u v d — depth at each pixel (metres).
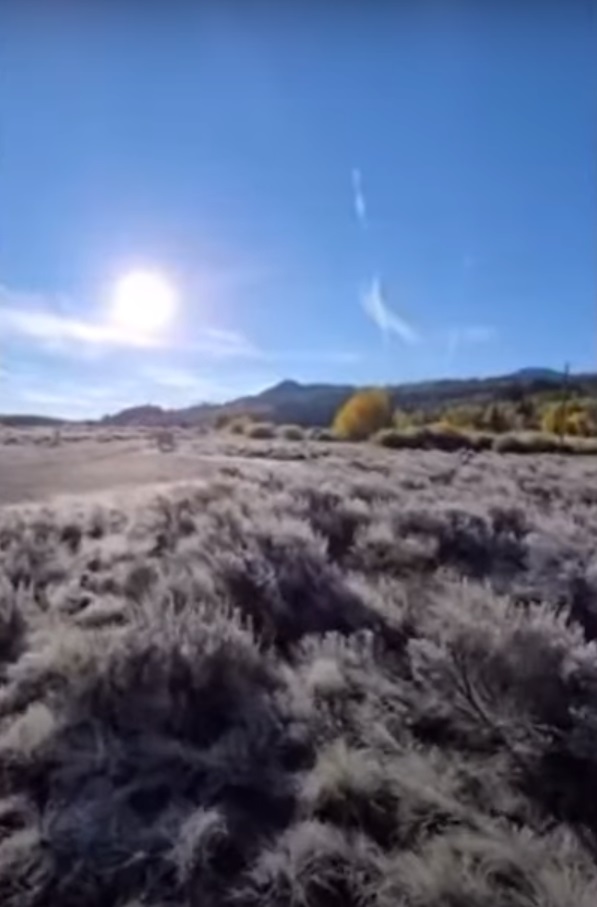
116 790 4.75
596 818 4.68
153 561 9.11
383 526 11.09
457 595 7.82
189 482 19.02
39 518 12.15
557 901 3.75
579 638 6.41
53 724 5.29
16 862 4.18
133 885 4.07
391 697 5.81
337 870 4.04
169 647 5.99
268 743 5.21
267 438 68.00
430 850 4.12
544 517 12.66
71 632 6.51
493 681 5.81
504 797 4.74
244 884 4.05
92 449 39.62
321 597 7.81
